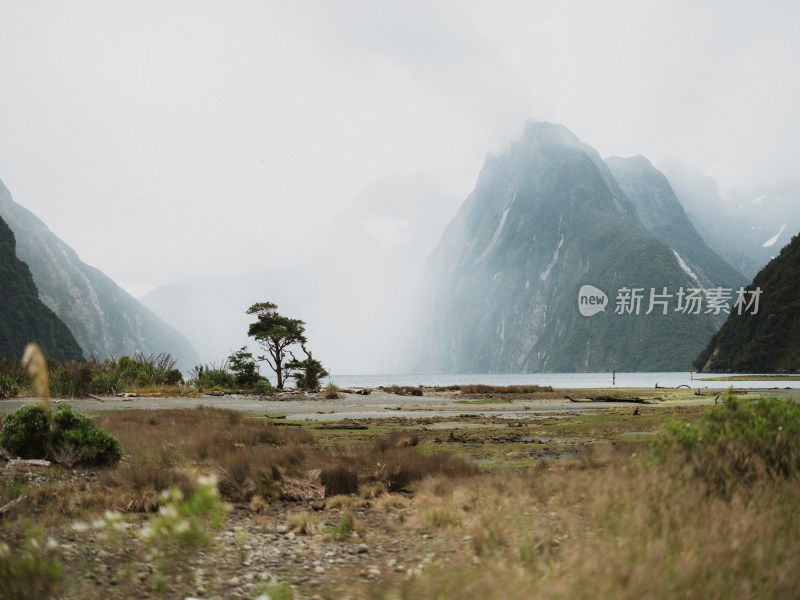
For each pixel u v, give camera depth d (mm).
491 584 3725
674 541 4195
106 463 10617
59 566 4277
